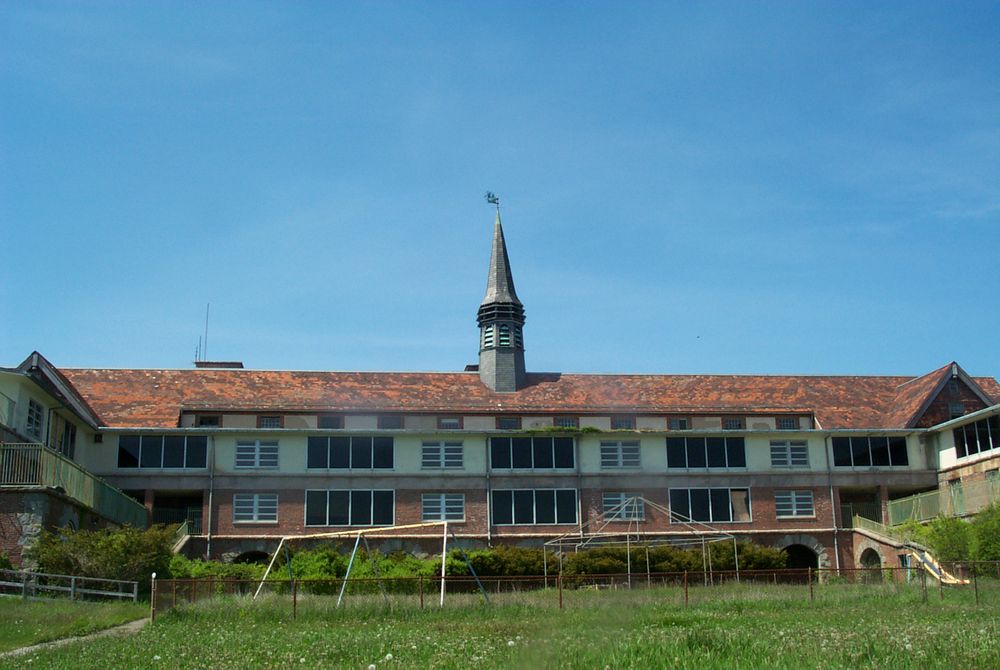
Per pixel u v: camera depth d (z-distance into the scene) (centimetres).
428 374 6197
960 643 2088
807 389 6316
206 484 5403
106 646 2345
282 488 5456
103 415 5519
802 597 3578
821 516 5759
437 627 2803
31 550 3756
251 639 2494
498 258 6475
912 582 4400
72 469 4144
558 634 2458
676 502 5694
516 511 5588
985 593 3656
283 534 5391
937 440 5900
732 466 5784
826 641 2180
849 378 6506
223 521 5366
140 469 5384
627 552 4862
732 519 5706
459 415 5797
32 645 2509
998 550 4581
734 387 6281
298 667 1973
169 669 1973
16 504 3791
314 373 6084
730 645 2100
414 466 5588
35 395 4553
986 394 6081
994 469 5375
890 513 5800
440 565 4650
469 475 5597
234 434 5491
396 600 3462
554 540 5541
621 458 5734
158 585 3234
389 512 5506
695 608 3275
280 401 5747
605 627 2709
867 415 6116
